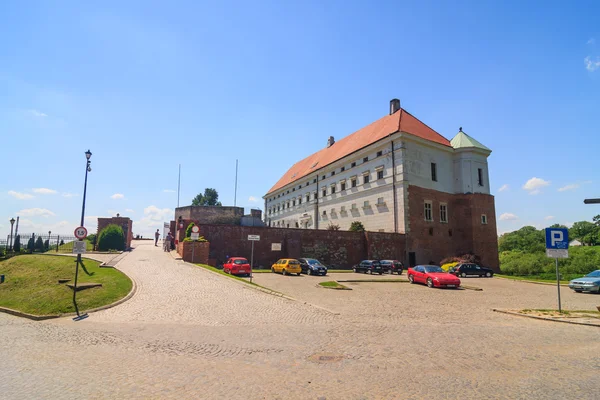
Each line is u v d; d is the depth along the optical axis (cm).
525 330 1145
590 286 2323
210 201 9900
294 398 591
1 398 606
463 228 4922
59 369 767
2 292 2353
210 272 2584
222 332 1128
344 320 1316
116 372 739
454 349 900
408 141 4591
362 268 3794
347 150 5819
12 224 4453
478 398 584
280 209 8081
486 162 5225
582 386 638
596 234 9075
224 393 614
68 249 4256
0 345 1012
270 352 880
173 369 753
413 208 4491
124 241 4244
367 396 596
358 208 5209
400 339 1012
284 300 1736
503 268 6256
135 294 1825
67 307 1634
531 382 659
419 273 2689
